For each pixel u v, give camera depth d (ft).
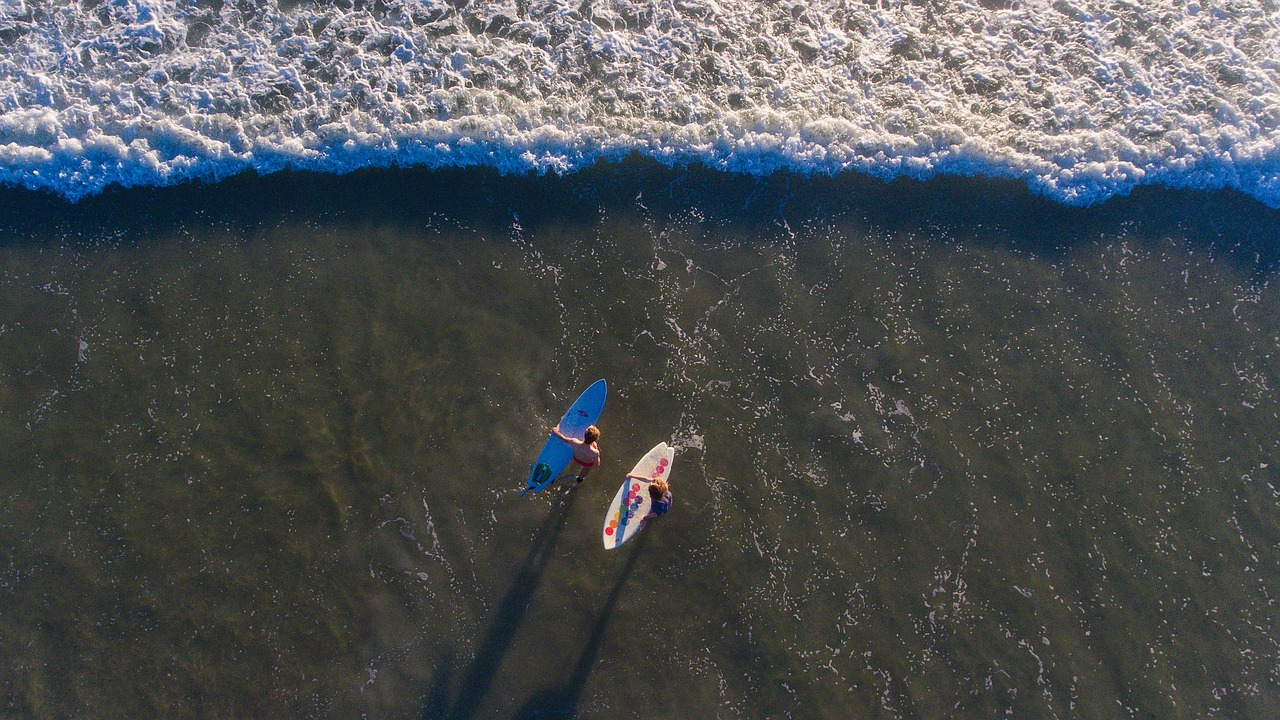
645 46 43.73
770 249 40.60
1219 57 43.62
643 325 38.70
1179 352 38.60
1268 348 38.68
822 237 40.91
